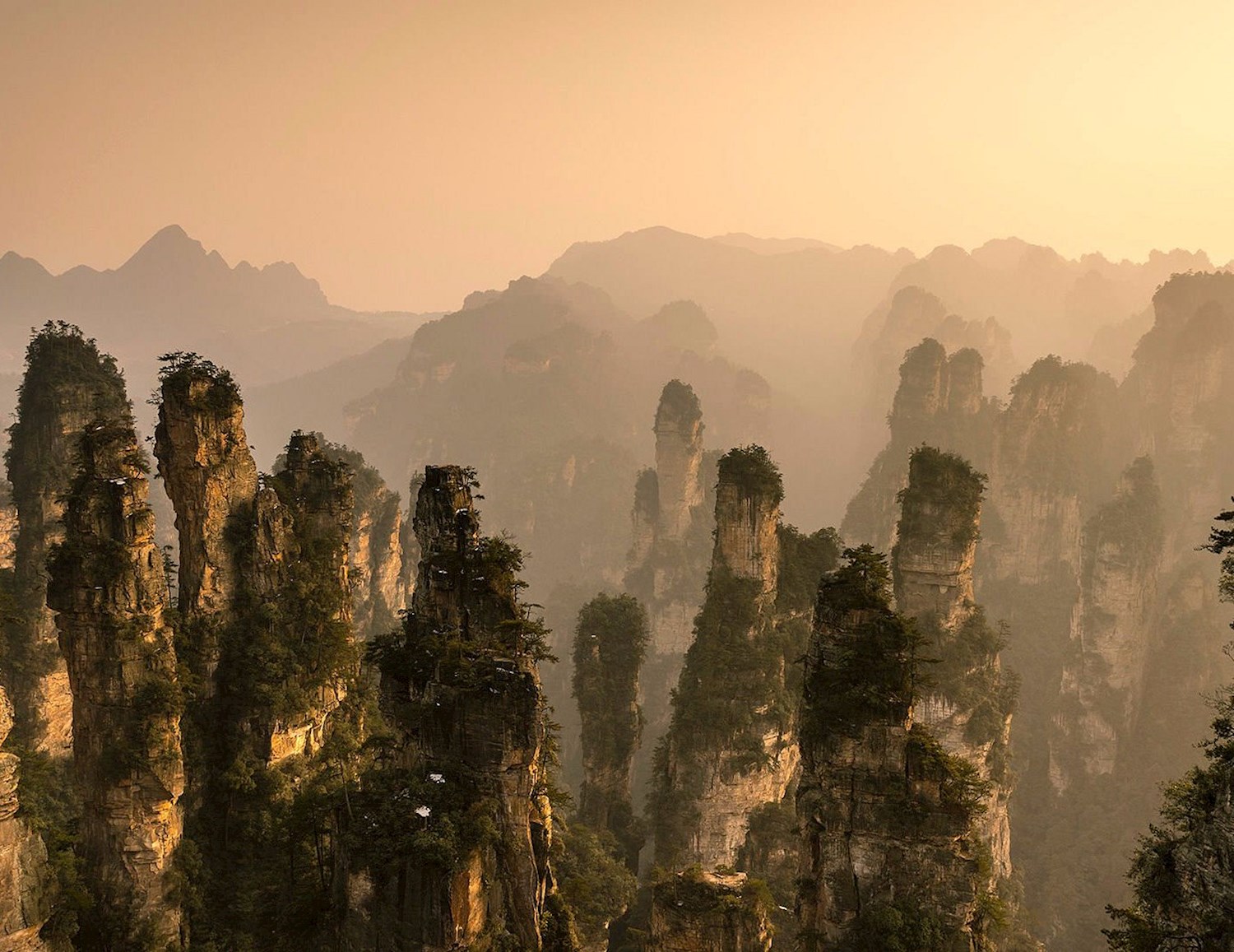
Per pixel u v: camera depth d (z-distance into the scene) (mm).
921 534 100250
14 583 96812
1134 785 140875
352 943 46656
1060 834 138125
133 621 61188
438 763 49656
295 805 59125
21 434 103250
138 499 62312
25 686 92500
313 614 75375
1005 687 106812
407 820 46656
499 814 48562
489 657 50906
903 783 50188
